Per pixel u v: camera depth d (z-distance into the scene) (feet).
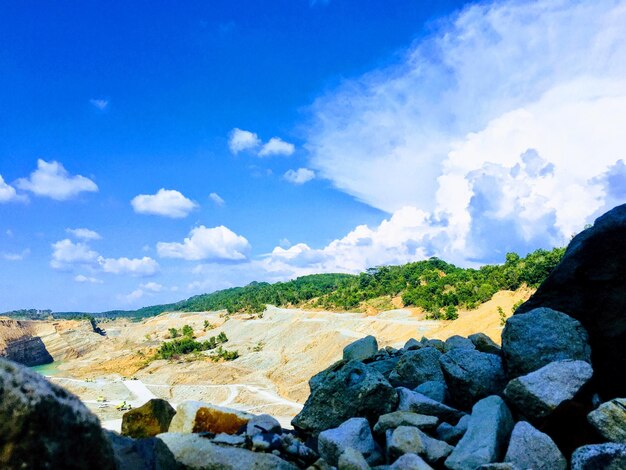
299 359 448.24
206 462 21.84
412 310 497.05
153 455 20.94
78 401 14.99
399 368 39.09
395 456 24.45
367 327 463.83
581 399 24.52
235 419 26.21
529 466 20.80
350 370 32.53
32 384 13.53
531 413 23.89
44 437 13.15
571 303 29.63
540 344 27.76
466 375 30.68
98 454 14.64
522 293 367.45
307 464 23.44
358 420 27.50
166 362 551.18
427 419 27.09
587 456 19.30
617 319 27.35
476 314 370.12
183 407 26.66
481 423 23.94
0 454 12.35
